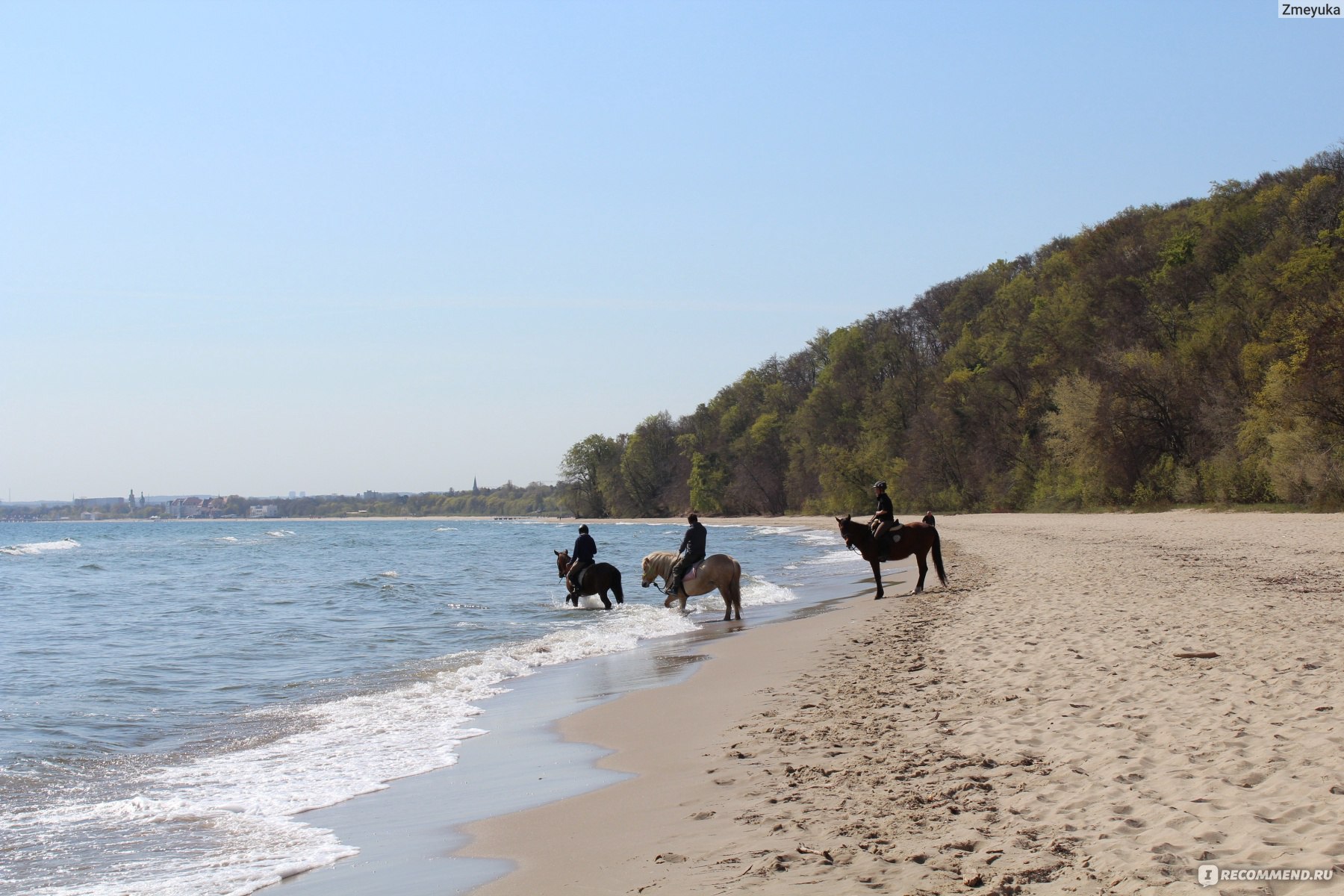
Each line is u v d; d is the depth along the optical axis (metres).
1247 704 7.30
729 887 4.67
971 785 6.01
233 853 6.07
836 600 21.55
